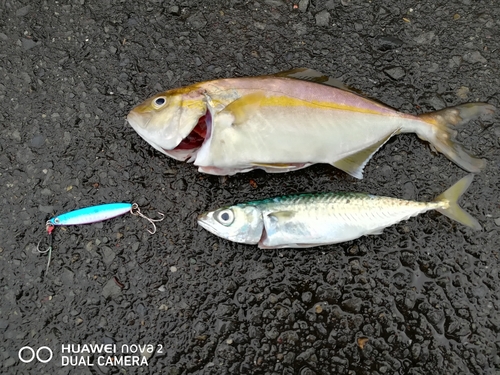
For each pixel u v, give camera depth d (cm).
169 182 36
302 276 35
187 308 34
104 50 38
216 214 33
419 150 36
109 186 36
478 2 39
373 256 35
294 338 34
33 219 35
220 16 39
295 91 32
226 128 31
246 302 34
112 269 35
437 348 34
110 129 37
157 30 38
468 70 38
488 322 34
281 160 33
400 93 38
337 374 33
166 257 35
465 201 36
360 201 33
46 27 38
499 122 37
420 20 39
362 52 38
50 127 37
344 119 33
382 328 34
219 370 34
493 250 35
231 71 38
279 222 33
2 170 36
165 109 32
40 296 34
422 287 35
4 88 37
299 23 39
